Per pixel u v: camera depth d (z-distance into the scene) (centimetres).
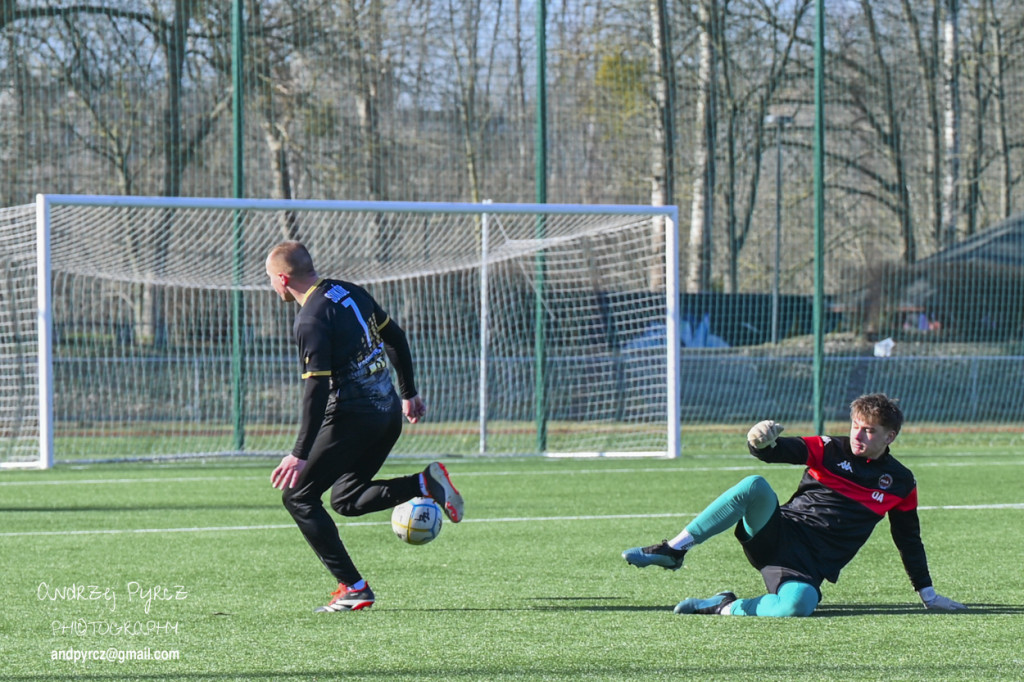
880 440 1368
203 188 4050
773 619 1366
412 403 1557
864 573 1719
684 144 4297
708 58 4309
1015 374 4644
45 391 3378
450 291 4322
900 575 1702
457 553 1936
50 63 3950
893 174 4547
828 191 4525
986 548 1969
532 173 4181
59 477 3153
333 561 1432
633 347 4128
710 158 4331
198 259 3866
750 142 4375
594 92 4191
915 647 1213
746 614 1396
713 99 4319
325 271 4053
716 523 1388
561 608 1466
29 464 3381
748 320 4431
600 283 4100
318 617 1406
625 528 2230
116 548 1978
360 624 1361
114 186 4009
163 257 3825
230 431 4153
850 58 4478
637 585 1642
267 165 4050
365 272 4081
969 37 4556
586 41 4178
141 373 4166
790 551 1400
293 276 1417
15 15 3909
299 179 4078
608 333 4103
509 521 2320
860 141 4512
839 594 1552
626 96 4225
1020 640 1247
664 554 1393
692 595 1565
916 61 4528
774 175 4409
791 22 4378
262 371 4116
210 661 1170
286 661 1168
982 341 4656
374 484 1465
